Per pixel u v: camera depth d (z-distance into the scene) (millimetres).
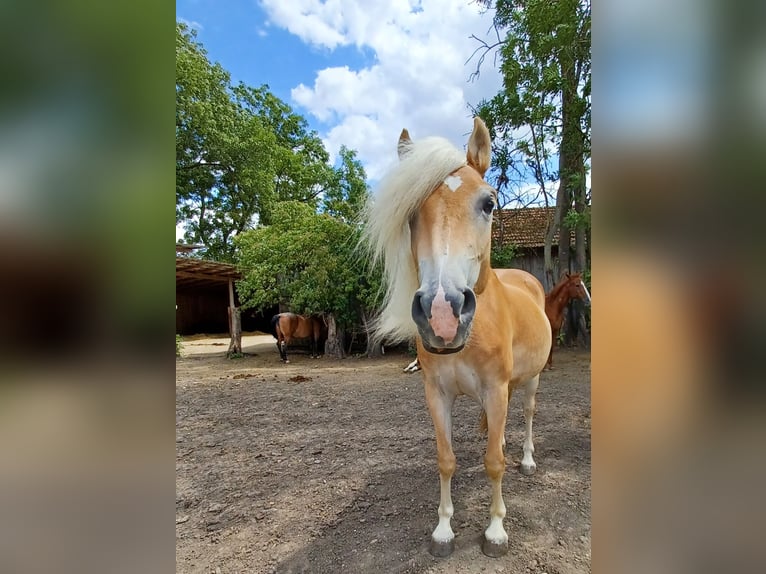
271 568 1709
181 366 7977
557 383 4938
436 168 1444
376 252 1692
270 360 8734
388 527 1967
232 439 3377
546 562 1658
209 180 16344
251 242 9281
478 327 1642
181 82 13648
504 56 7344
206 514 2156
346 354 8844
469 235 1399
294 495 2336
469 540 1825
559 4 5953
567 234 8094
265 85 21000
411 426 3543
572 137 7000
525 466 2471
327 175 13602
